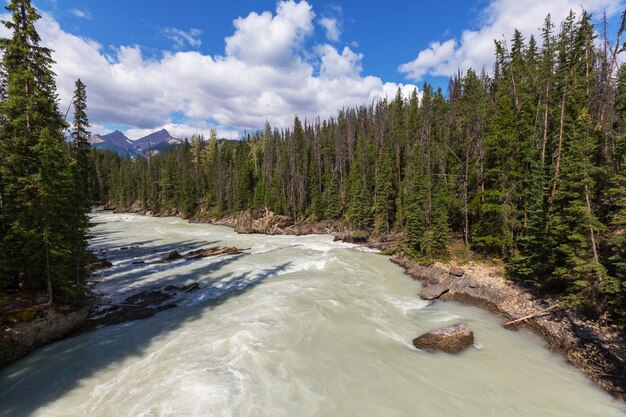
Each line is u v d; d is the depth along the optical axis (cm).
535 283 2023
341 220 5997
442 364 1348
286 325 1703
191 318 1838
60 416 1039
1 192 1675
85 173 2219
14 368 1346
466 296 2158
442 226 2966
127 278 2688
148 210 9981
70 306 1800
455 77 5200
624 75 2491
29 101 1622
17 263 1692
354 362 1352
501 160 2727
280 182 7075
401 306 2038
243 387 1168
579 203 1645
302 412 1044
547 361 1384
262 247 4231
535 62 3462
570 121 2398
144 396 1126
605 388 1180
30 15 1631
